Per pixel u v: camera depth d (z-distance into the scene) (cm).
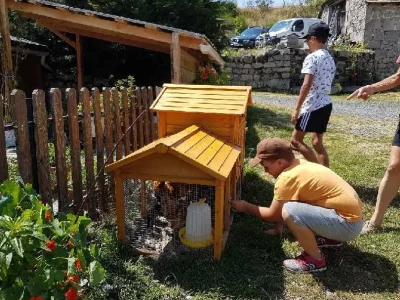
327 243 324
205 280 280
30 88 1091
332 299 268
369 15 1909
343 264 310
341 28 2377
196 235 316
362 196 454
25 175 277
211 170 276
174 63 692
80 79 1044
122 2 1276
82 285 233
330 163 578
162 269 296
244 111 346
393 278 291
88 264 220
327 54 437
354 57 1873
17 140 269
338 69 1884
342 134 820
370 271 301
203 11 1305
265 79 1897
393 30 1905
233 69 1900
